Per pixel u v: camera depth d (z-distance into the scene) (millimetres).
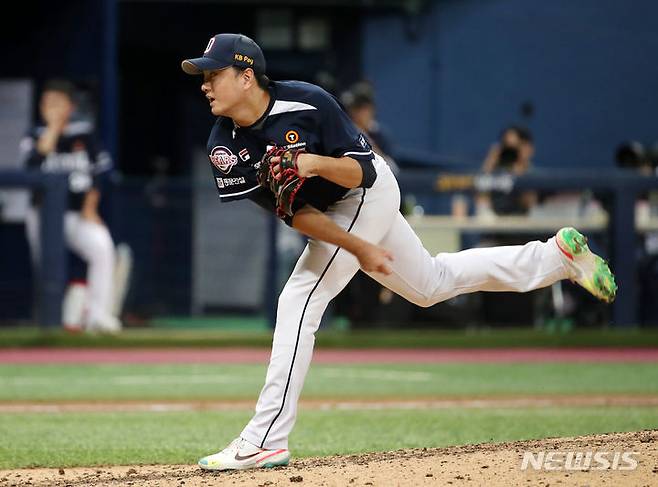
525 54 63719
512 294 47469
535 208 46312
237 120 16375
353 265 16953
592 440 17188
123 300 51062
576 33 64312
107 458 19812
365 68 61719
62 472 18094
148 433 23656
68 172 45406
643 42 64938
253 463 16547
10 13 52500
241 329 50688
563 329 47594
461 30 62781
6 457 20109
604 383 35094
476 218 45562
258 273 53344
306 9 62281
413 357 44062
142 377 36906
